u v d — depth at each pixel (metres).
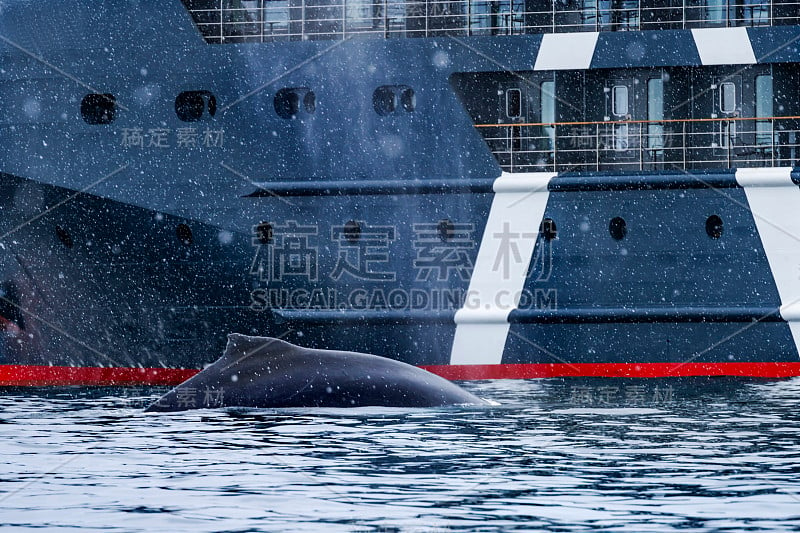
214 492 31.70
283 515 28.45
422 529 26.80
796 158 77.12
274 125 77.12
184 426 46.56
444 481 33.19
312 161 77.00
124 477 34.34
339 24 79.88
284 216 77.06
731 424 47.50
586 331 75.50
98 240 79.56
